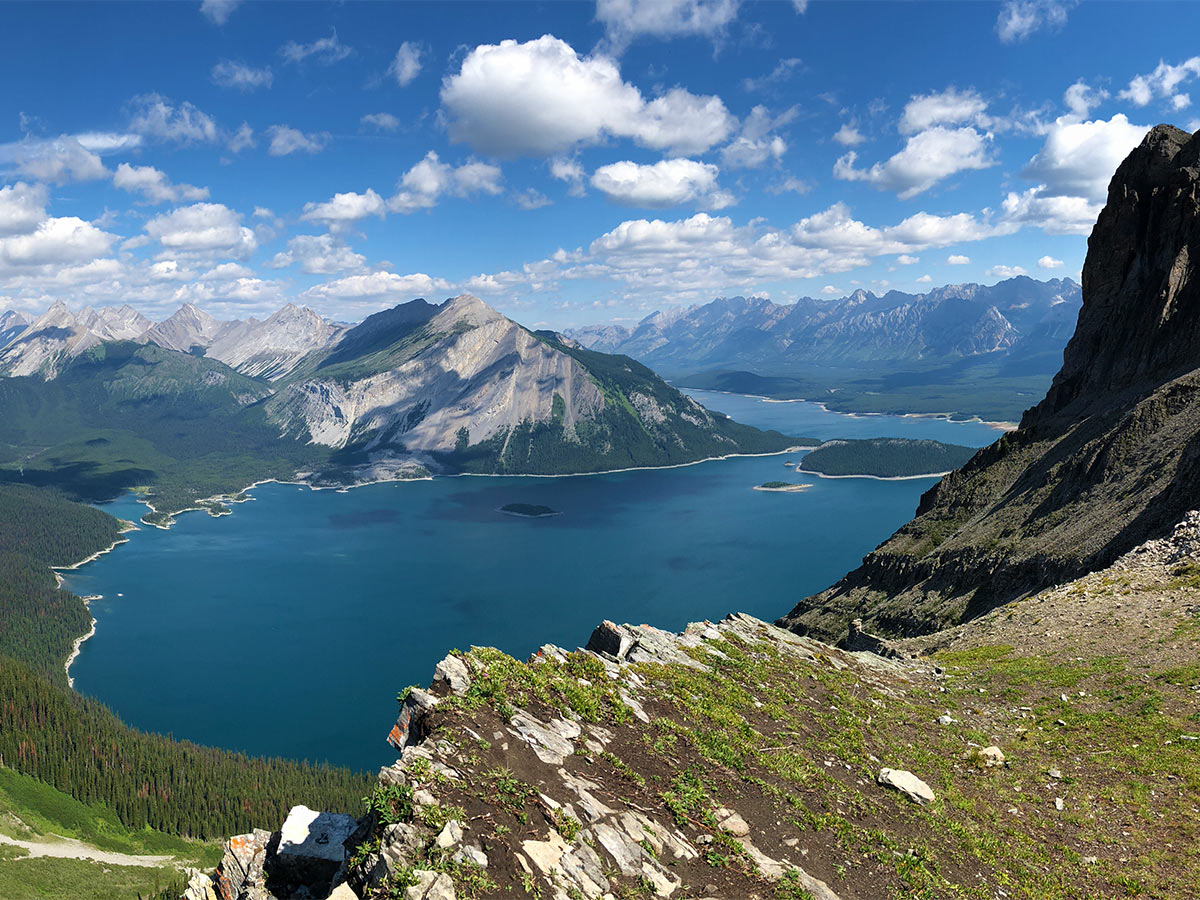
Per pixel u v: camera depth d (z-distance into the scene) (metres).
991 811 29.86
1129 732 36.59
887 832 26.22
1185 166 119.00
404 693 24.61
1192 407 82.69
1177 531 63.84
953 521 114.06
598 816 21.53
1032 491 99.44
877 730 36.19
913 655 68.00
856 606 109.25
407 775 20.41
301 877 22.55
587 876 19.27
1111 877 25.56
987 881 24.73
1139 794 30.75
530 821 20.27
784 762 28.98
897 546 116.12
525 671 27.81
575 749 24.75
